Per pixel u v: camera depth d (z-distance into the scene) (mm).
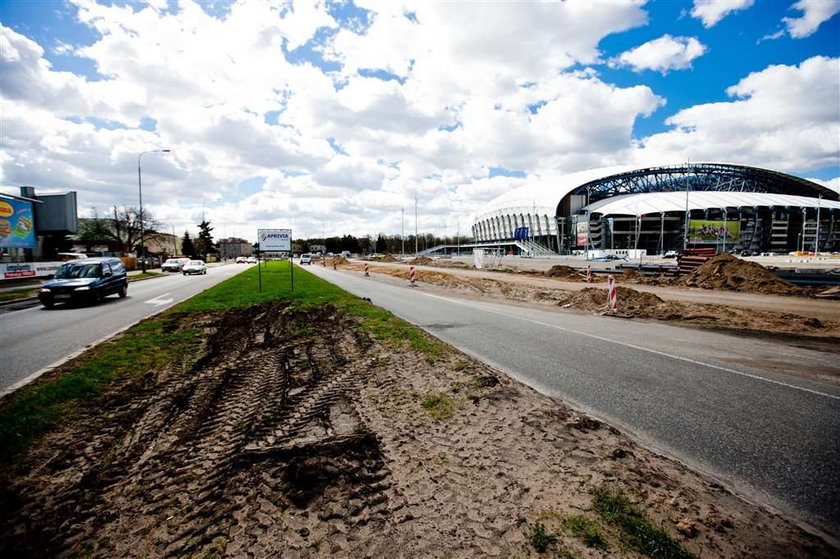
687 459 3539
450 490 2979
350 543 2445
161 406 4719
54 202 40969
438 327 10219
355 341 8070
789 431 4102
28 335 9531
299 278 29359
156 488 3061
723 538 2490
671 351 7531
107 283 16562
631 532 2525
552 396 5137
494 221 139375
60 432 4027
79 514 2760
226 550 2398
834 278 20469
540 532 2516
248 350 7570
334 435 3895
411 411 4480
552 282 24359
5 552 2418
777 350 7586
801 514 2770
